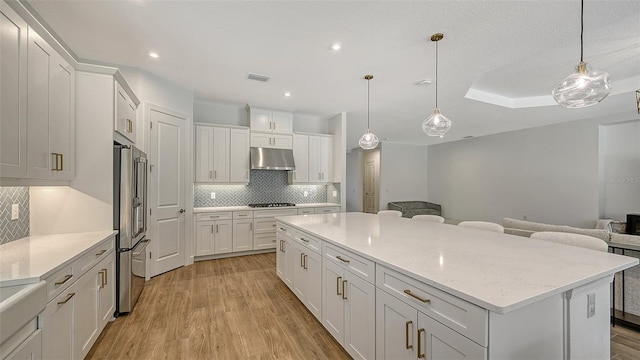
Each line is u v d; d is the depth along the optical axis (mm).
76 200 2273
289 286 2879
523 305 988
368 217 3334
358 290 1726
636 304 2291
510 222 3490
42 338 1285
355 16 2146
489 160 7117
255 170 5105
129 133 2869
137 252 2729
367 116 5332
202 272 3666
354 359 1759
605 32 2410
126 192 2418
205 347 2000
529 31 2363
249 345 2027
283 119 5000
